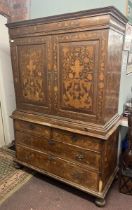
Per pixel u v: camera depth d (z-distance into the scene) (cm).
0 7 230
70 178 185
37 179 213
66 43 157
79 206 176
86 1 188
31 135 202
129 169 187
